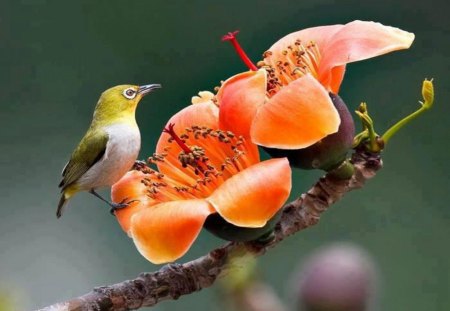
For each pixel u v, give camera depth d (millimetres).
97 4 13820
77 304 3916
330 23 13938
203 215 3736
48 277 11633
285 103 3742
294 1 13820
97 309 3930
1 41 13820
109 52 13883
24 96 13633
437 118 13328
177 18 13875
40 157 13203
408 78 13516
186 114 4270
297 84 3770
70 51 13914
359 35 3916
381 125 13273
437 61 13688
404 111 13320
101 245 11922
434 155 13000
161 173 4141
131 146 6293
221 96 4074
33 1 13781
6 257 11875
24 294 2973
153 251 3760
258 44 13883
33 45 13797
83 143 6270
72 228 12023
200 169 4035
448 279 11359
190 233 3732
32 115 13539
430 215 12242
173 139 4070
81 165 6266
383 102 13352
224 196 3725
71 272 11664
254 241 4000
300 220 4113
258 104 3889
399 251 11672
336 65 3875
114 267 11750
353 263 3016
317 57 4160
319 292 2971
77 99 13773
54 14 13953
